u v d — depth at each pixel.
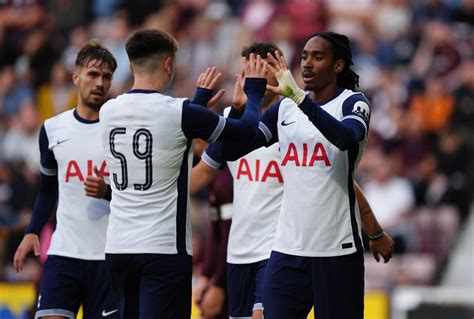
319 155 14.09
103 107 14.20
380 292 23.00
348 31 35.97
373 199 30.72
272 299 14.29
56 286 16.12
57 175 16.77
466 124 32.44
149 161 13.84
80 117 16.36
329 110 14.33
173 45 14.23
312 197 14.12
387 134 32.25
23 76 37.62
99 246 16.12
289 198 14.35
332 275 14.07
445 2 36.03
